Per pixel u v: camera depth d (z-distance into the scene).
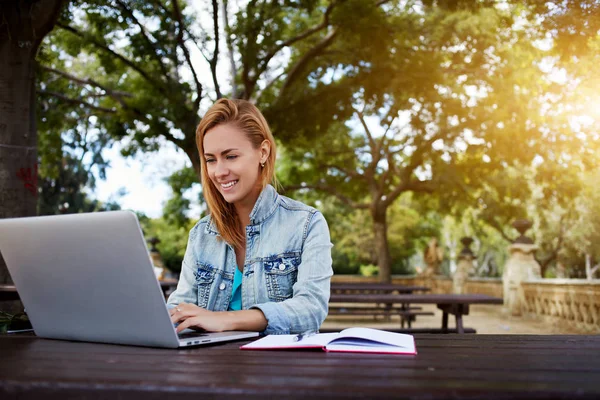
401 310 9.08
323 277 2.04
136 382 1.00
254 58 10.54
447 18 11.88
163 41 10.29
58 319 1.72
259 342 1.55
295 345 1.47
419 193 19.02
